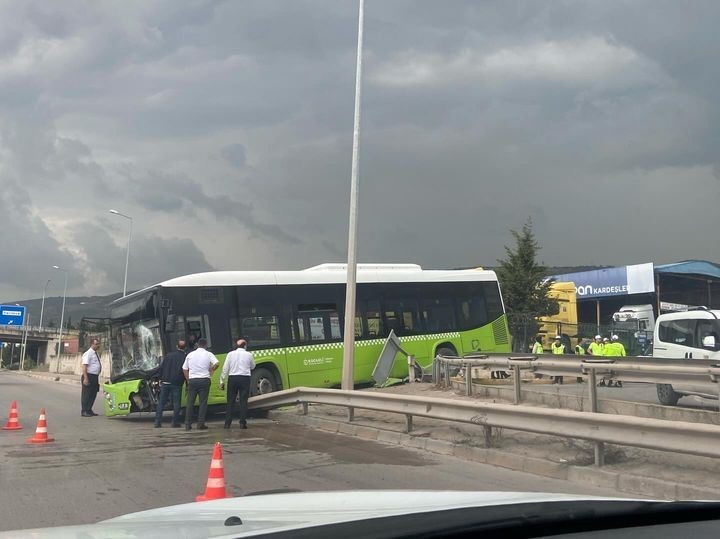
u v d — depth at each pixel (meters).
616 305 49.31
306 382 16.56
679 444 7.11
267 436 12.37
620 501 2.97
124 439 12.02
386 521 2.54
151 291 15.18
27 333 86.06
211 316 15.52
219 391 15.29
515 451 9.39
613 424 7.75
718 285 44.81
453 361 16.45
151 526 2.86
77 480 8.35
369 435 11.88
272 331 16.28
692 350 14.35
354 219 15.62
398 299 18.59
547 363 13.52
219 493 7.07
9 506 7.03
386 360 17.27
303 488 7.82
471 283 20.06
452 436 10.77
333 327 17.25
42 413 11.66
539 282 36.59
